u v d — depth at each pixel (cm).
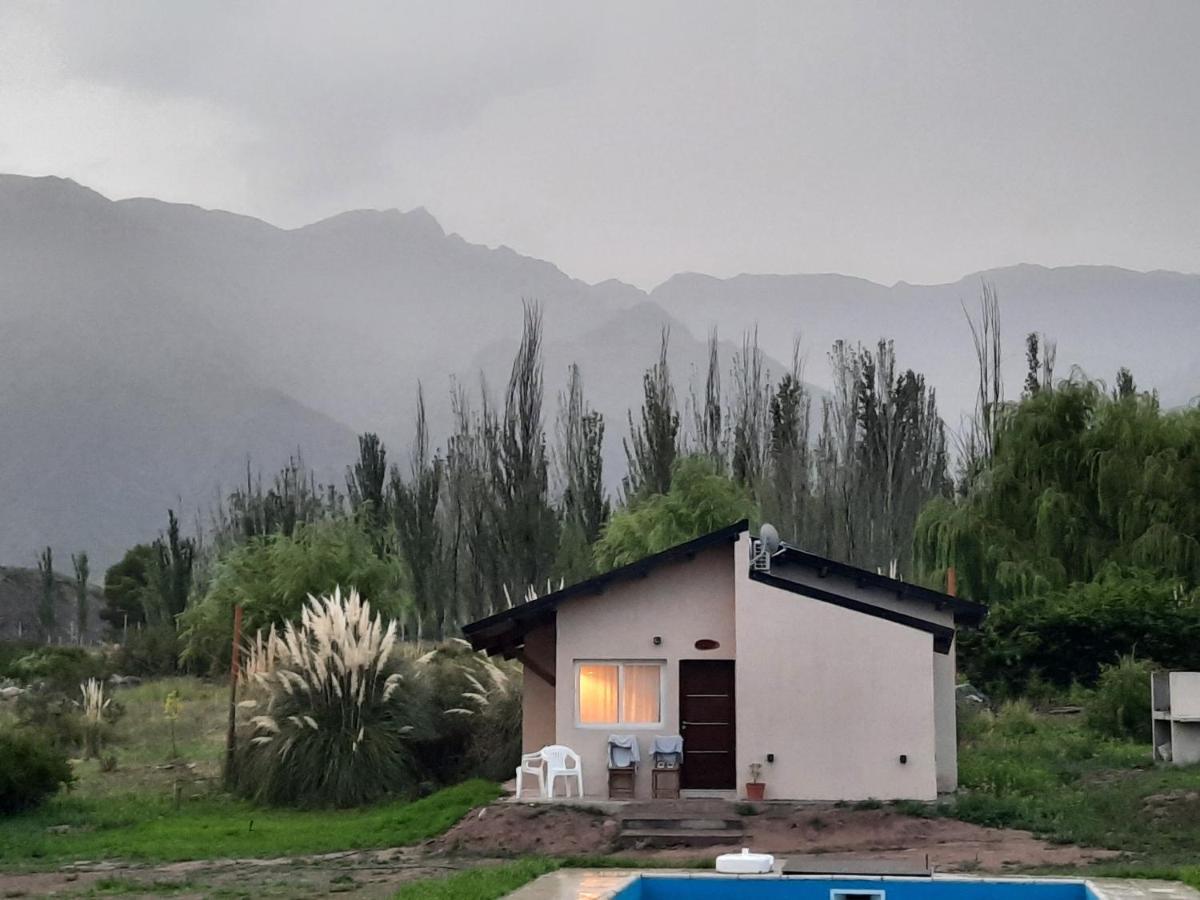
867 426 6569
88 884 1828
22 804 2522
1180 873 1595
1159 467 4362
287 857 2089
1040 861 1838
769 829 2177
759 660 2392
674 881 1570
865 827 2158
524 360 6694
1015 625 3734
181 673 5353
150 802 2636
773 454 6725
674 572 2472
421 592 6419
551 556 6425
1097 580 4106
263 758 2644
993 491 4569
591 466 6650
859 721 2362
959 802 2248
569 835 2152
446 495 6700
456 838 2161
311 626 2767
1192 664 3609
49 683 4184
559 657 2477
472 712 2811
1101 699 3206
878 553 6400
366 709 2667
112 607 9438
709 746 2442
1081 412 4594
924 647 2370
